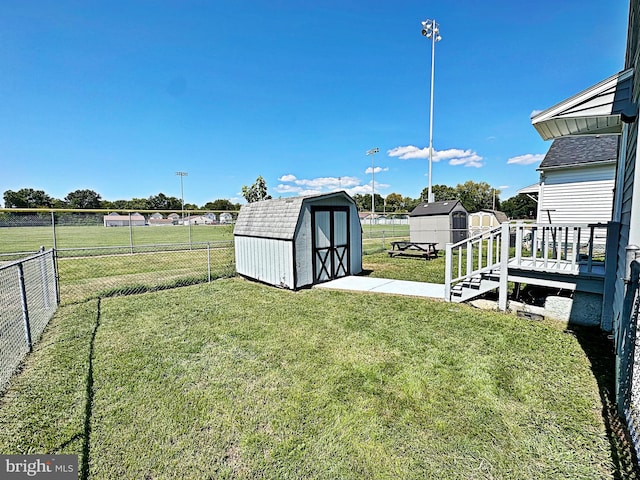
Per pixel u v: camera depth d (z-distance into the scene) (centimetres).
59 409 244
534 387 265
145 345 375
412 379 283
